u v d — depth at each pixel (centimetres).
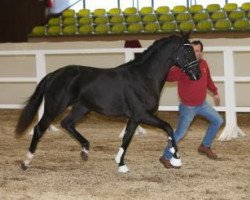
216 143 1016
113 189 692
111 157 902
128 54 1128
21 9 2162
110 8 2405
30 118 788
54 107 775
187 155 905
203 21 2084
